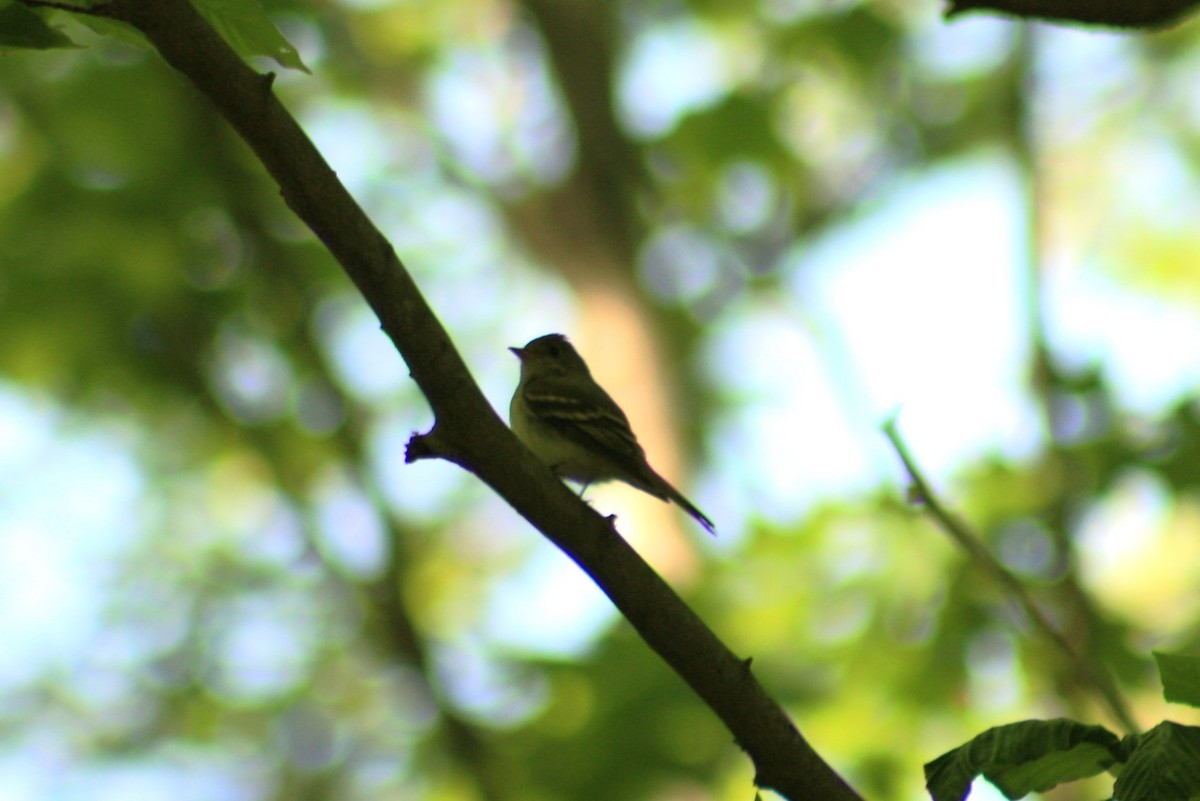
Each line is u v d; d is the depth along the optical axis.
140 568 15.20
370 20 19.05
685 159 17.91
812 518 12.57
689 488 16.86
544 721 11.84
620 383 17.80
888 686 11.34
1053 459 11.60
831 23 17.23
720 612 12.46
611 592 4.57
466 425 4.48
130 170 15.00
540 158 19.44
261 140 4.02
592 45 19.36
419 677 13.93
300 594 15.00
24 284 14.47
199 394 15.05
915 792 11.05
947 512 6.13
